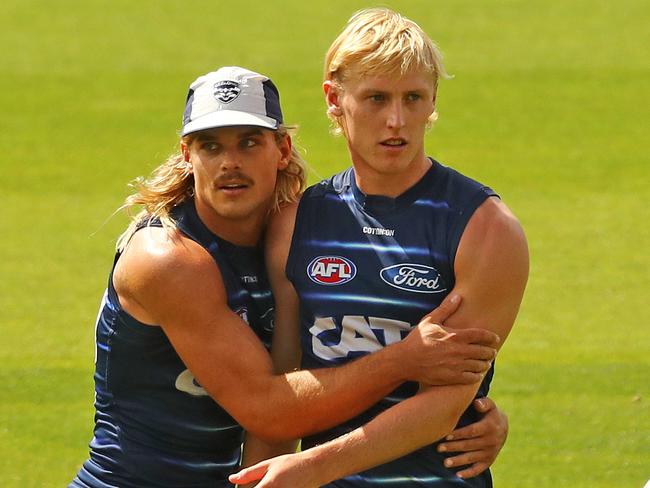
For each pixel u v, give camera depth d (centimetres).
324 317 1312
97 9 7806
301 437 1320
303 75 6169
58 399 2569
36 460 2236
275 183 1391
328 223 1333
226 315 1336
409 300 1283
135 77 6256
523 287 1289
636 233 3969
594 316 3183
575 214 4184
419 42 1266
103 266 3662
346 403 1276
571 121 5419
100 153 5031
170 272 1322
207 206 1366
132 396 1395
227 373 1323
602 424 2422
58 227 4078
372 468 1306
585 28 7125
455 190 1293
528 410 2497
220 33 7181
